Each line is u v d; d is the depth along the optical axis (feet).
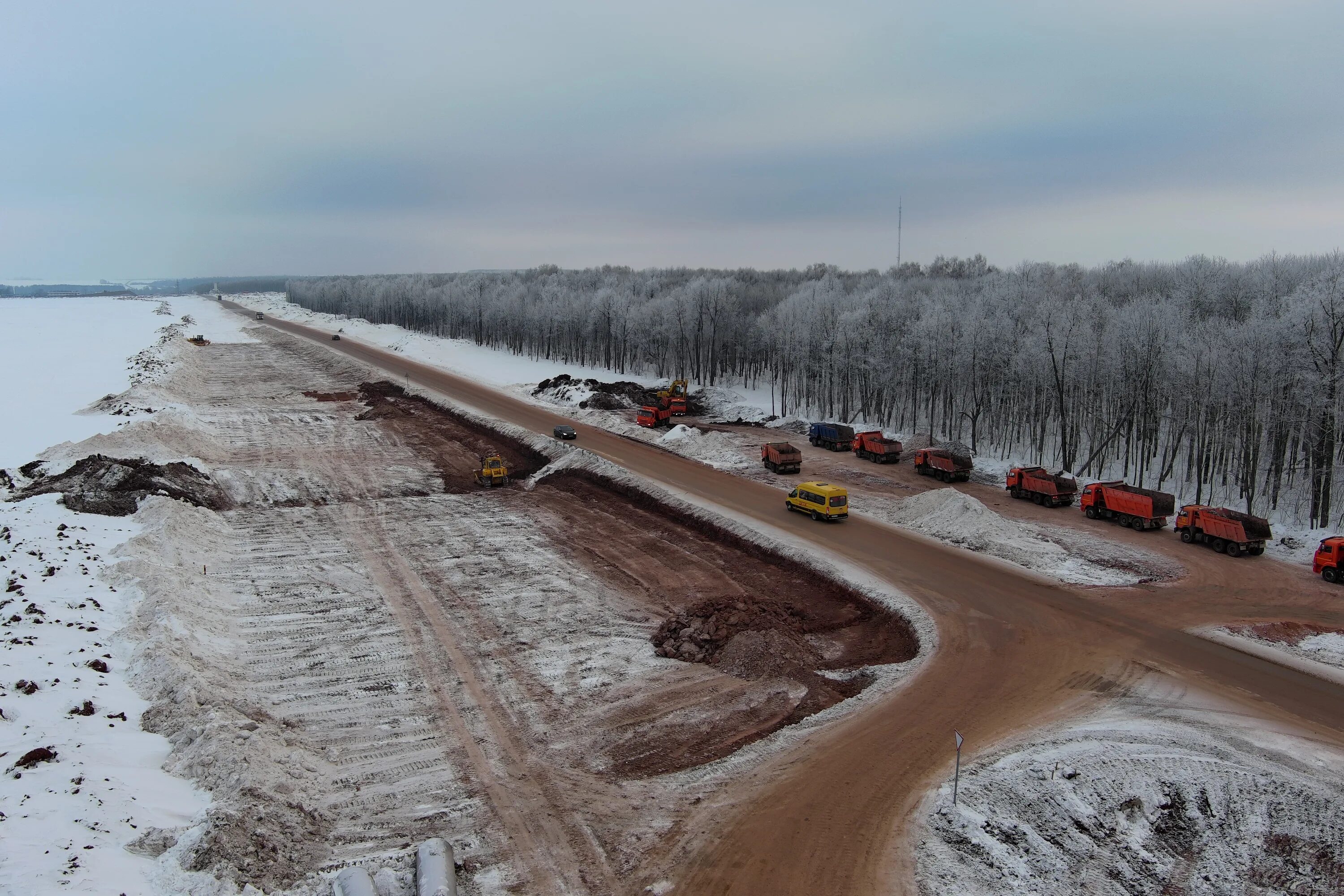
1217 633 98.22
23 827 50.67
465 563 130.41
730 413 283.38
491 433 241.14
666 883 55.62
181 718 70.90
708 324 377.71
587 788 68.44
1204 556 130.21
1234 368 169.17
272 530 147.84
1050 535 142.51
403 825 63.26
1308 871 58.08
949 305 270.26
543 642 100.37
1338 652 92.73
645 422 248.52
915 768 68.69
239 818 56.54
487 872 57.47
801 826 61.31
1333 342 147.54
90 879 47.37
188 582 112.27
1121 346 204.23
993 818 61.05
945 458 187.83
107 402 230.68
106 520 130.52
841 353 280.51
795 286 499.92
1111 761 67.92
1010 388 236.43
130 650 83.92
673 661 95.55
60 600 93.61
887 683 85.56
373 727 79.36
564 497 175.11
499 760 73.36
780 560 128.98
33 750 59.77
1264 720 76.89
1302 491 173.17
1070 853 58.54
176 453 185.37
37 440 188.96
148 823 55.26
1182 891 56.29
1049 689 83.51
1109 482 166.81
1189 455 194.49
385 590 117.70
